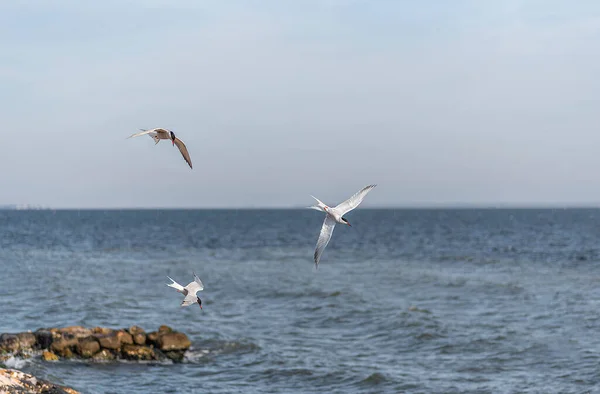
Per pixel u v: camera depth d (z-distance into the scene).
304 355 29.98
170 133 12.50
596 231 155.12
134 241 116.06
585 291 50.16
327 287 52.28
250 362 28.59
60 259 77.12
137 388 24.25
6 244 103.06
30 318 37.66
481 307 43.03
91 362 27.09
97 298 45.03
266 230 168.25
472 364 28.36
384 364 28.45
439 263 75.94
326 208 12.88
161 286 53.50
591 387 24.72
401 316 38.19
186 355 29.38
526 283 55.69
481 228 177.25
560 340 32.34
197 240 121.75
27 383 17.11
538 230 162.50
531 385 25.17
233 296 48.25
